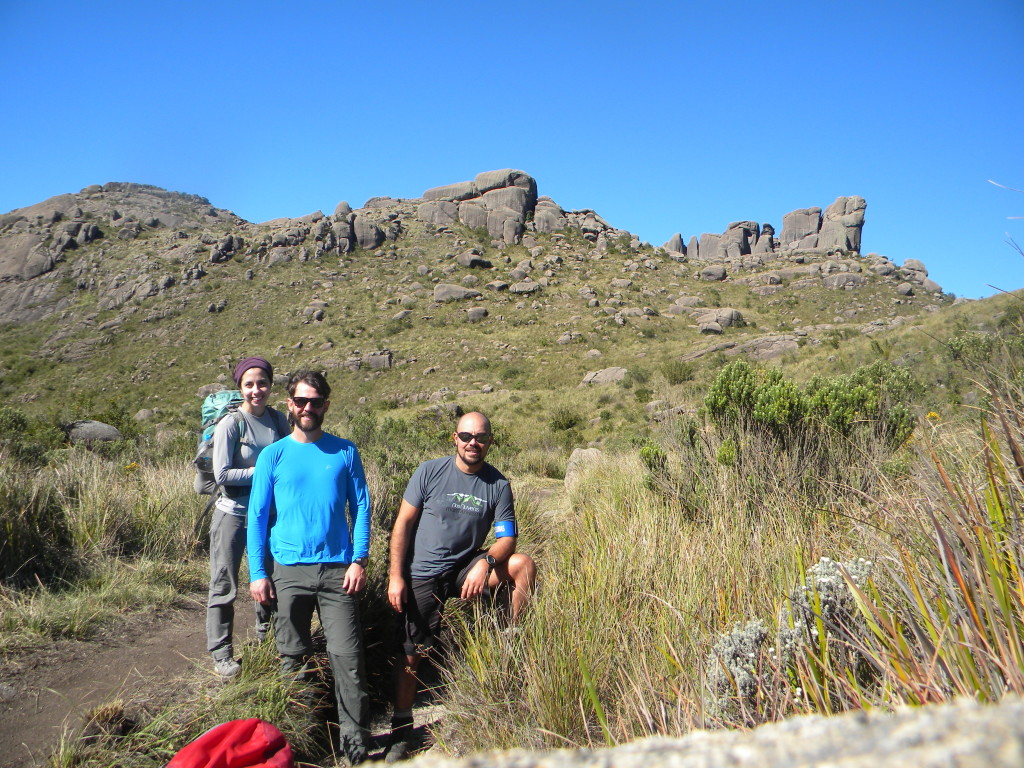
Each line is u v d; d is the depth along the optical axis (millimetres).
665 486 5164
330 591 3029
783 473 4340
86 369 68375
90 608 4203
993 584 1316
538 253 99188
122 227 102688
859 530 2596
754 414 5035
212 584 3402
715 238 120312
